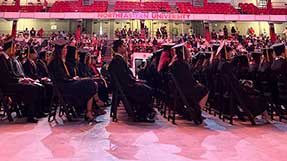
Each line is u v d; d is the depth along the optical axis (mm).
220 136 3816
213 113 6168
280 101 5238
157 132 4051
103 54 14953
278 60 5148
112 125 4598
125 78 4941
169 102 5254
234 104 5078
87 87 4887
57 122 4832
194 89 4805
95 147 3170
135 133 3959
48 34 23703
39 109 5270
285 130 4270
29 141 3406
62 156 2818
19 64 5379
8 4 24641
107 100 7453
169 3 25641
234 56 5738
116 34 21219
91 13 20047
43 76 6117
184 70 4844
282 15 20422
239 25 24688
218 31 24500
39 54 6297
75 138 3600
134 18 19938
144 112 4973
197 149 3133
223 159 2777
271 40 20266
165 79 5445
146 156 2854
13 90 4750
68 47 5699
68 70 5559
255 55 5988
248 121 5113
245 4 24266
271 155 2920
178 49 4918
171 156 2863
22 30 24172
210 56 5973
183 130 4223
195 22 23938
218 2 26109
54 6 23062
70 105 4969
